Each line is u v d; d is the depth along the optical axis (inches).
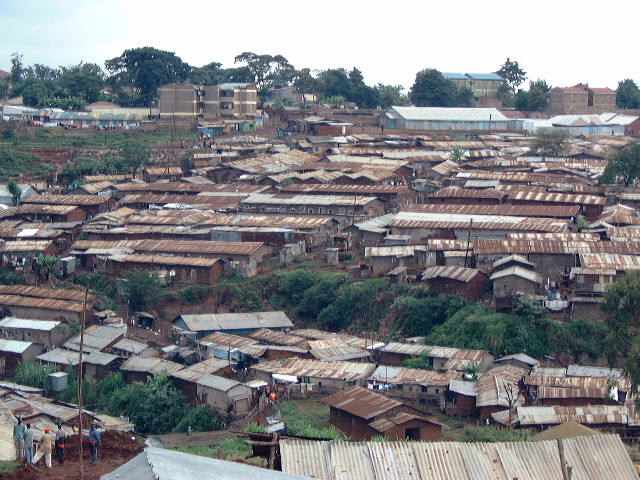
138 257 3996.1
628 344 2047.2
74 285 3956.7
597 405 2431.1
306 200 4722.0
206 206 4830.2
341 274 3754.9
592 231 3816.4
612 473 1370.6
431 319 3299.7
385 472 1325.0
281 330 3521.2
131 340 3405.5
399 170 5654.5
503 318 3073.3
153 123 7086.6
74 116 7111.2
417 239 4020.7
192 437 2090.3
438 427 2299.5
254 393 2824.8
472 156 6127.0
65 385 3095.5
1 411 1839.3
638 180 5088.6
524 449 1387.8
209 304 3750.0
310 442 1360.7
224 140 6688.0
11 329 3496.6
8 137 6476.4
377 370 2881.4
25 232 4429.1
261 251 4033.0
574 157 6146.7
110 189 5270.7
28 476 1343.5
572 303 3088.1
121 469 1040.2
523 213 4185.5
